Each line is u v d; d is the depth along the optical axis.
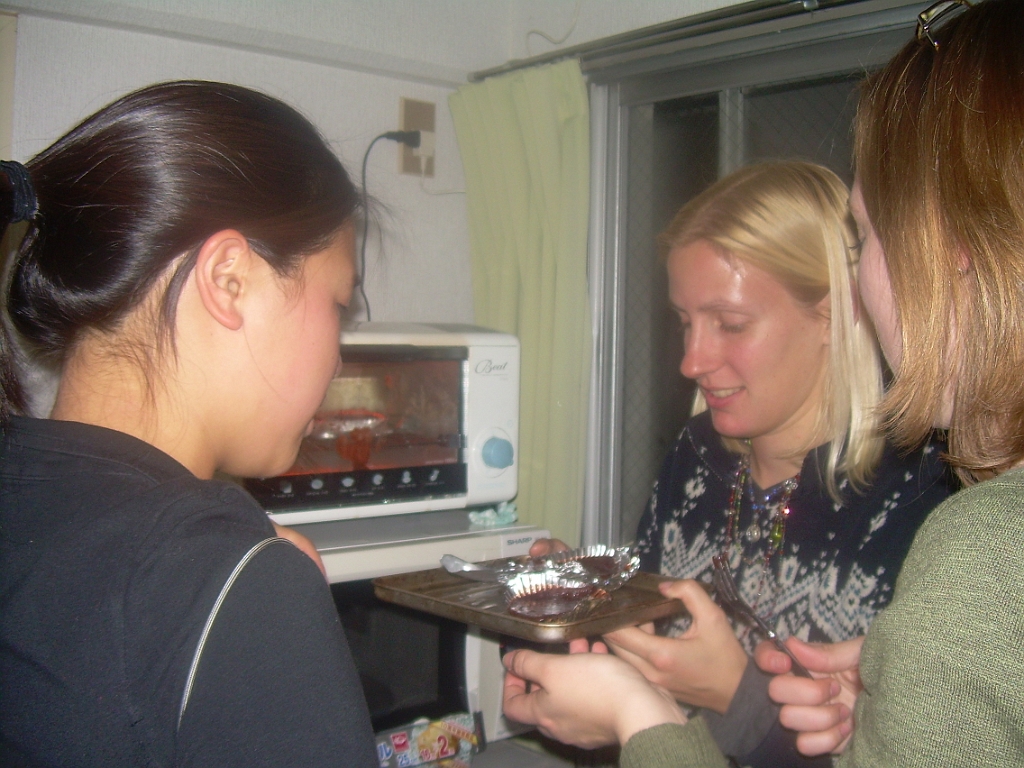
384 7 1.58
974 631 0.41
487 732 1.12
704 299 0.97
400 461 1.18
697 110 1.45
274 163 0.53
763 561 1.01
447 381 1.19
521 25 1.77
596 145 1.55
